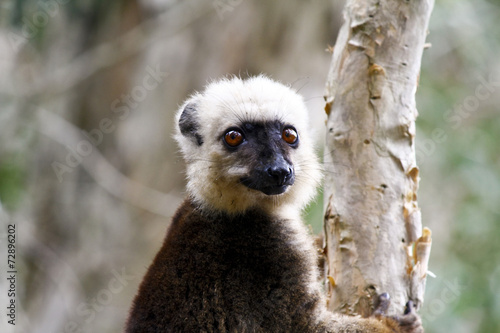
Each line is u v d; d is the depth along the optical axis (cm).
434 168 1400
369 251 562
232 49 1216
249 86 654
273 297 576
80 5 1238
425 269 562
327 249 589
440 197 1446
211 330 556
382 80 571
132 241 1227
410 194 572
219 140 624
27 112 1221
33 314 1241
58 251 1271
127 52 1220
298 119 654
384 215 564
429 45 611
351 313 564
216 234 595
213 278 572
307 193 657
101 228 1250
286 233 613
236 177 607
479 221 1362
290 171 607
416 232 566
